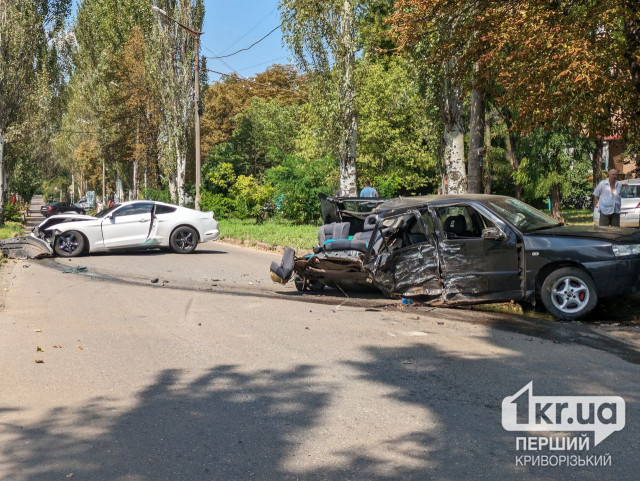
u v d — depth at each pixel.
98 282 13.30
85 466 4.03
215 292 11.85
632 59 10.51
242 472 3.91
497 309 9.29
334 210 11.93
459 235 9.53
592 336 7.56
